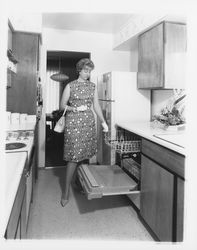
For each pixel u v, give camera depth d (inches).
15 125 94.9
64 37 138.2
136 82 116.5
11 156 52.7
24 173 48.8
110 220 82.9
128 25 118.5
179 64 89.7
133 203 91.6
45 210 89.0
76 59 201.0
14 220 33.2
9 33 97.4
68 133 89.7
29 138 73.2
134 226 79.0
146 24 97.1
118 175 92.1
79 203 95.7
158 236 65.5
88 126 90.8
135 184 82.7
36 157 114.3
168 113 87.0
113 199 100.0
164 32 87.4
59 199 98.9
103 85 127.3
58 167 144.0
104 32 142.3
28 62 107.8
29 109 109.9
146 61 102.0
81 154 90.1
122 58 149.1
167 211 59.9
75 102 88.9
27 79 108.3
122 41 127.6
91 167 100.4
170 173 58.4
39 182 118.3
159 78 90.6
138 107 118.0
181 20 86.7
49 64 212.8
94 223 80.7
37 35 108.0
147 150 73.5
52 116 192.5
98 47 144.6
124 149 90.0
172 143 59.7
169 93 105.3
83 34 141.1
